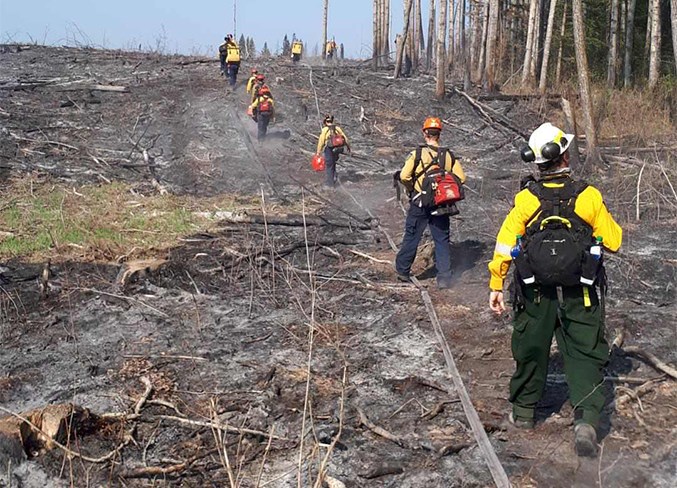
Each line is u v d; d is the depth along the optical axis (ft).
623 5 96.63
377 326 20.26
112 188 37.14
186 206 33.83
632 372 17.07
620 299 22.21
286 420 15.15
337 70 85.30
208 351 18.57
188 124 54.65
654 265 25.32
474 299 22.35
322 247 27.86
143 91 66.39
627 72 83.56
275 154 47.88
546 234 12.97
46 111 56.44
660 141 48.14
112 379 17.04
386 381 16.85
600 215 13.10
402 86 75.56
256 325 20.31
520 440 14.21
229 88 70.33
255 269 24.39
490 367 17.69
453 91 71.36
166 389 16.52
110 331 19.85
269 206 34.40
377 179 42.42
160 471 13.23
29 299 21.98
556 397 15.93
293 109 62.85
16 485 12.92
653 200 34.55
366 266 25.77
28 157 43.16
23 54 88.58
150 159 44.78
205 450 14.07
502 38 90.94
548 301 13.44
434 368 17.56
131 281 23.25
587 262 12.82
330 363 17.88
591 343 13.30
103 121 54.95
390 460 13.58
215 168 43.16
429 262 26.12
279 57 119.44
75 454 13.42
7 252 25.82
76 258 25.54
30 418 13.97
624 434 14.20
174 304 21.86
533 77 81.05
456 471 13.23
